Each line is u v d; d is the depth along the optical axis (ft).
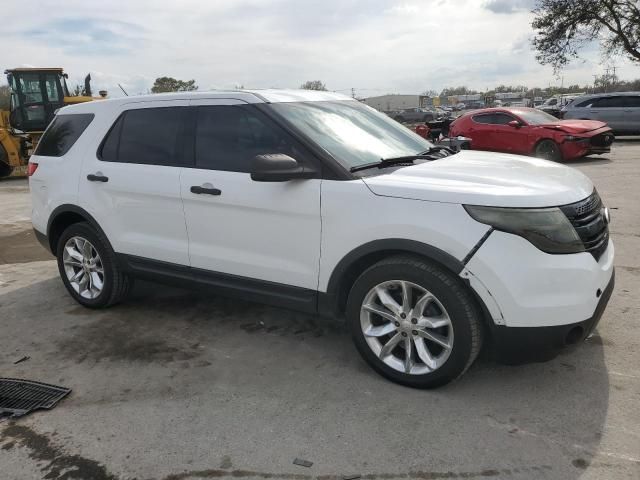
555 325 9.64
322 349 12.91
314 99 13.62
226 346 13.24
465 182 10.45
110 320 15.10
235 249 12.60
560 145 43.91
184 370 12.10
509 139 46.70
